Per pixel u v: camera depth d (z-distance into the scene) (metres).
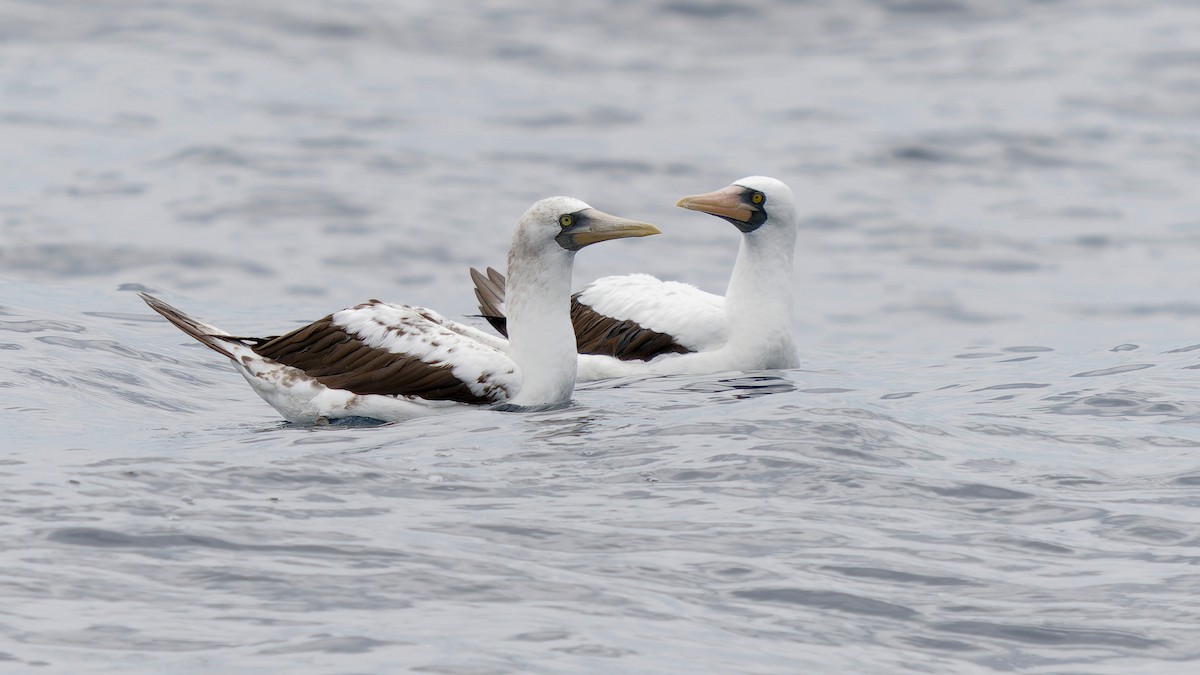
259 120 35.69
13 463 10.19
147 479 9.80
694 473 10.48
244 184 29.39
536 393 13.66
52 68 40.00
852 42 48.56
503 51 45.94
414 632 7.18
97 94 37.41
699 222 29.75
